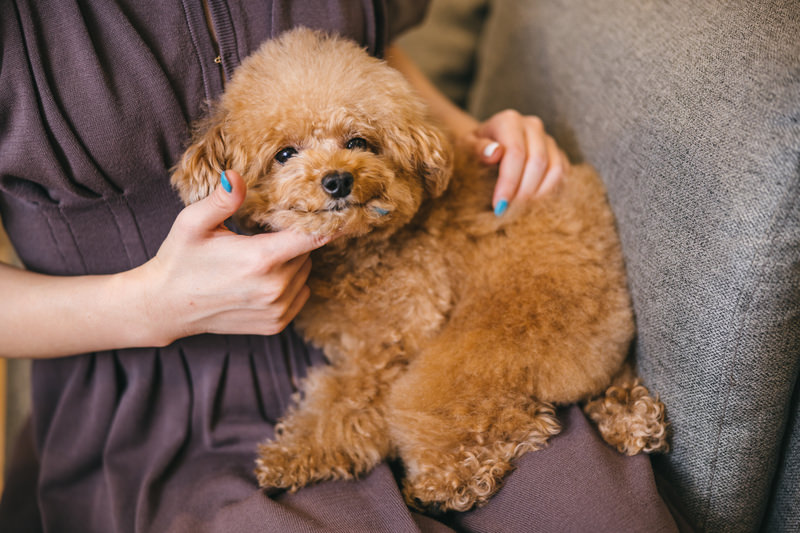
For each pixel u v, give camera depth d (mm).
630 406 769
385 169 739
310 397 852
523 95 1191
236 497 748
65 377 835
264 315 724
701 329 693
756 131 635
